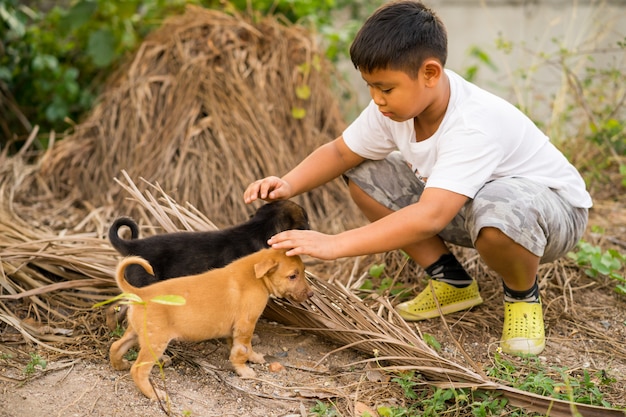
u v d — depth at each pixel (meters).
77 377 3.10
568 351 3.60
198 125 5.25
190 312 2.96
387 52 2.95
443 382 3.10
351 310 3.48
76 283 3.63
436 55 3.04
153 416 2.85
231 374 3.23
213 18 5.88
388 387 3.17
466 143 3.14
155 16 6.89
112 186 5.25
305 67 5.66
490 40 8.34
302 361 3.40
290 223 3.65
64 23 6.69
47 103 7.07
